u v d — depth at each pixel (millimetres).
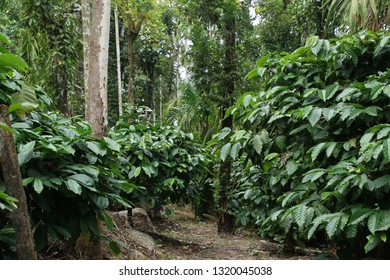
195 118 6219
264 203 3695
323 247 4125
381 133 1951
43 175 2061
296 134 2646
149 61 10797
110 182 2482
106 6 3377
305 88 2736
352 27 3260
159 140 4586
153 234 4734
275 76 2879
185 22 6512
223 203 5582
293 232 3469
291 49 6535
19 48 5520
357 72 2684
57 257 2797
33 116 2436
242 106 3002
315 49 2625
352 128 2459
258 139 2592
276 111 2656
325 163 2457
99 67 3334
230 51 5715
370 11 3344
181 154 4375
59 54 4645
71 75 5148
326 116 2279
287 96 2701
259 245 4441
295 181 2627
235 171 5258
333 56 2621
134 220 4820
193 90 6605
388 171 2096
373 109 2189
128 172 4059
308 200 2383
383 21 3326
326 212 2219
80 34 5332
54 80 4660
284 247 3943
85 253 2777
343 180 2029
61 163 2146
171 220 6855
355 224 1984
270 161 2750
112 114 9844
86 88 3578
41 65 4742
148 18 8164
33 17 4680
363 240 2318
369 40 2611
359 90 2316
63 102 4691
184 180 4598
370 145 1969
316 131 2428
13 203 1496
